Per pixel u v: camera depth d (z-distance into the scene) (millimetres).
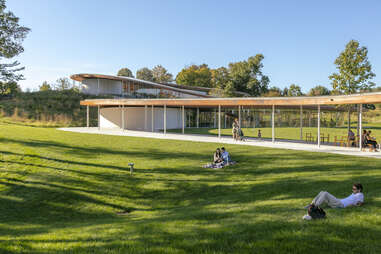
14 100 43938
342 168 11055
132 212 8320
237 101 20953
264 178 10492
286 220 5125
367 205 5762
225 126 46688
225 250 3936
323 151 16047
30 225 6648
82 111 44062
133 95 53094
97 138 23016
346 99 15922
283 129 38688
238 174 11477
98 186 10305
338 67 32625
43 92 48625
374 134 30047
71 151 16297
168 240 4508
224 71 90438
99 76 47062
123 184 10641
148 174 11852
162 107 36219
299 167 11797
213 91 71188
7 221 7035
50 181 10398
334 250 3773
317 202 5770
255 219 5434
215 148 18078
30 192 9242
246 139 23484
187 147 18562
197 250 4008
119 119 35250
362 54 31422
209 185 10305
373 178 8852
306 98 17844
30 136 21719
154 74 109750
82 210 8312
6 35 23000
